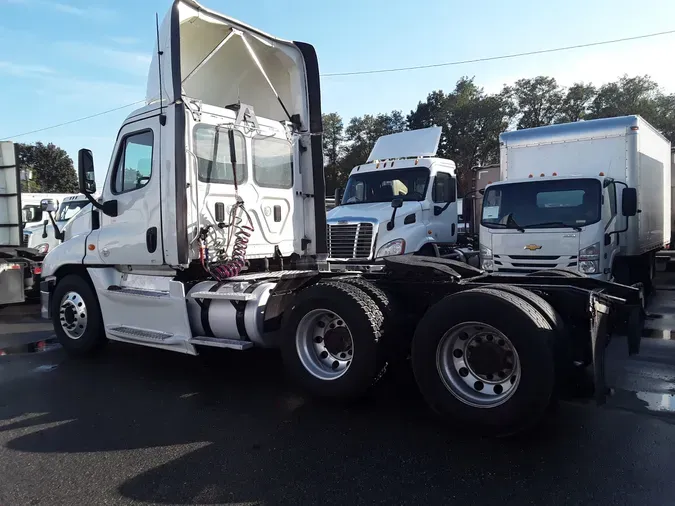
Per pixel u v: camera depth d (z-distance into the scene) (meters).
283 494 3.40
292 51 6.97
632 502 3.22
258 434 4.36
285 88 7.23
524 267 8.80
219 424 4.59
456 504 3.25
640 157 9.78
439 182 11.19
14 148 11.02
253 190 6.41
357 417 4.71
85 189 6.30
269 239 6.62
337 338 5.01
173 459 3.92
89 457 3.99
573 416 4.61
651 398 5.04
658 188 12.03
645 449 3.94
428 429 4.42
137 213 6.11
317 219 7.16
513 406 4.02
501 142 10.53
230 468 3.76
